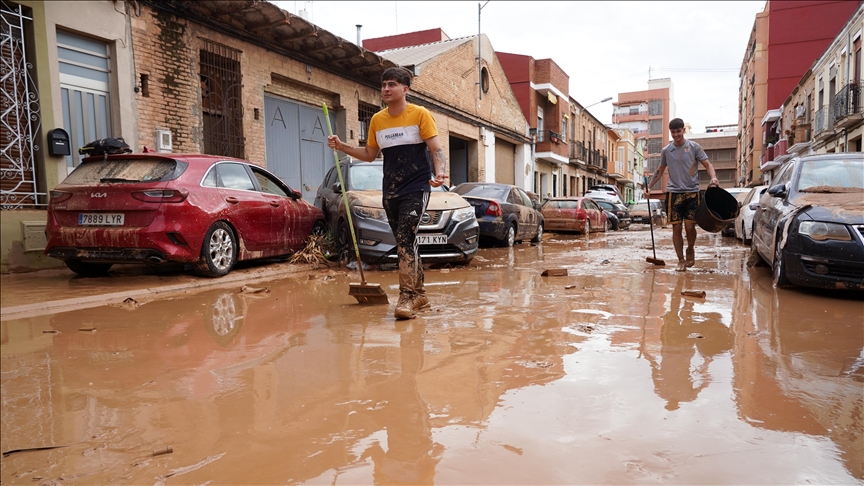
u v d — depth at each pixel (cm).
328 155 1377
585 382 264
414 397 246
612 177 5138
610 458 187
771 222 633
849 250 488
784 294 524
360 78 1451
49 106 755
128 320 425
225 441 207
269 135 1177
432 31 2561
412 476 176
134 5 865
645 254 1002
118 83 845
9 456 202
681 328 379
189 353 328
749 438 203
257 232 708
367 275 689
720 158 8731
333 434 209
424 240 742
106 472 188
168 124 923
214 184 656
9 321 421
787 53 3775
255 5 973
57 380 284
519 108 2655
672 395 247
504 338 351
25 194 729
